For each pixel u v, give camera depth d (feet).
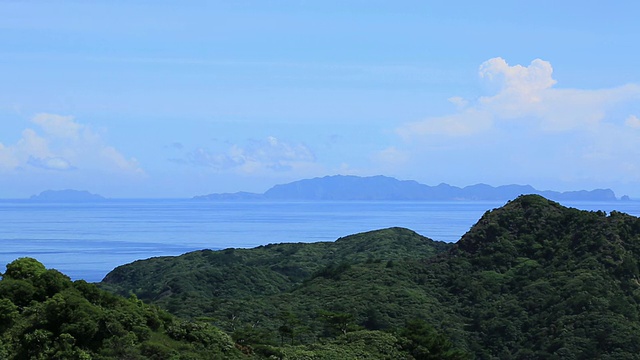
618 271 297.74
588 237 324.80
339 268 359.87
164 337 149.79
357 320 286.05
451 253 358.43
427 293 321.11
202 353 148.46
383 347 199.11
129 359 134.00
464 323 290.97
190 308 314.96
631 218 331.36
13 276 146.51
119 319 140.46
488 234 356.38
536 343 263.70
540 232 346.33
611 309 266.36
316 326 256.73
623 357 238.89
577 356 245.65
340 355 185.57
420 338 205.26
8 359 129.49
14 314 135.95
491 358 265.34
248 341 188.55
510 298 300.40
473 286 315.99
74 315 135.33
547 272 313.94
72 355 130.21
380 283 329.52
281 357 175.32
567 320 263.90
